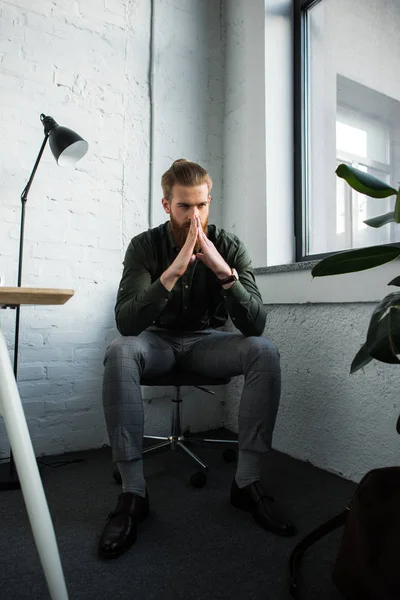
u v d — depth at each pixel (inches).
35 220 73.9
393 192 32.9
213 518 51.1
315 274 36.4
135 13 85.1
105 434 79.9
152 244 62.7
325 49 85.2
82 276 78.0
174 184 58.6
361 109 78.8
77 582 38.6
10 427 30.0
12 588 37.9
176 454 75.0
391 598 30.9
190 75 91.3
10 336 72.6
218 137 95.2
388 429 58.6
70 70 77.8
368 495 35.8
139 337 55.6
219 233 64.7
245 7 90.0
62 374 76.1
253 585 38.5
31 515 29.5
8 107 72.0
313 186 85.6
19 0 73.5
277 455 74.5
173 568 40.9
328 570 40.9
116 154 81.9
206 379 59.8
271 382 51.6
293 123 88.0
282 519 47.9
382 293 58.1
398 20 74.2
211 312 66.7
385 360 28.6
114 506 54.8
